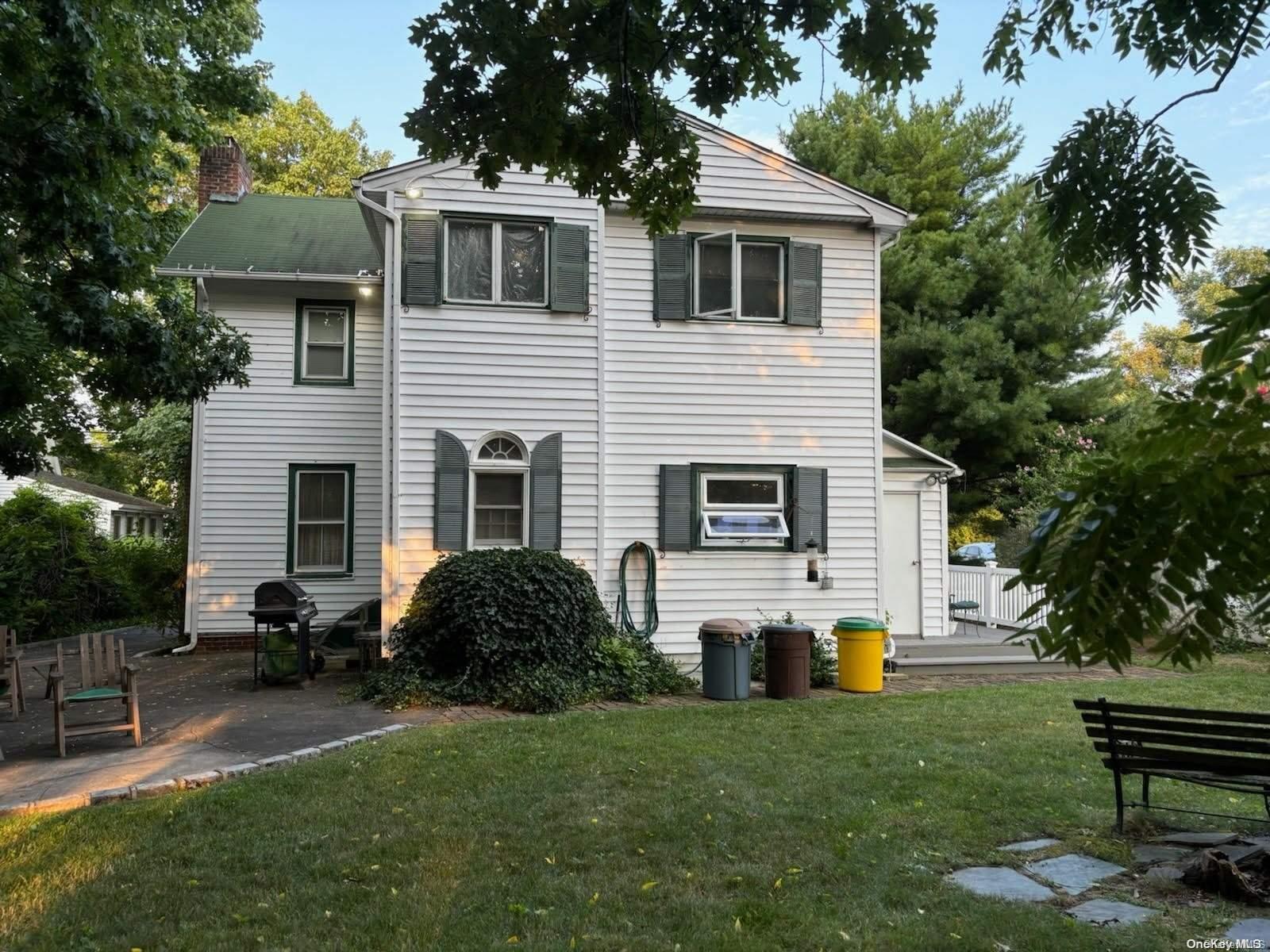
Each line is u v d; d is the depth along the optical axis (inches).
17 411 492.4
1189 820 229.6
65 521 766.5
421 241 451.2
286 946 160.6
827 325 495.5
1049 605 48.3
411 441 447.2
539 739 315.0
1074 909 175.6
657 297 474.3
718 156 479.5
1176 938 160.1
